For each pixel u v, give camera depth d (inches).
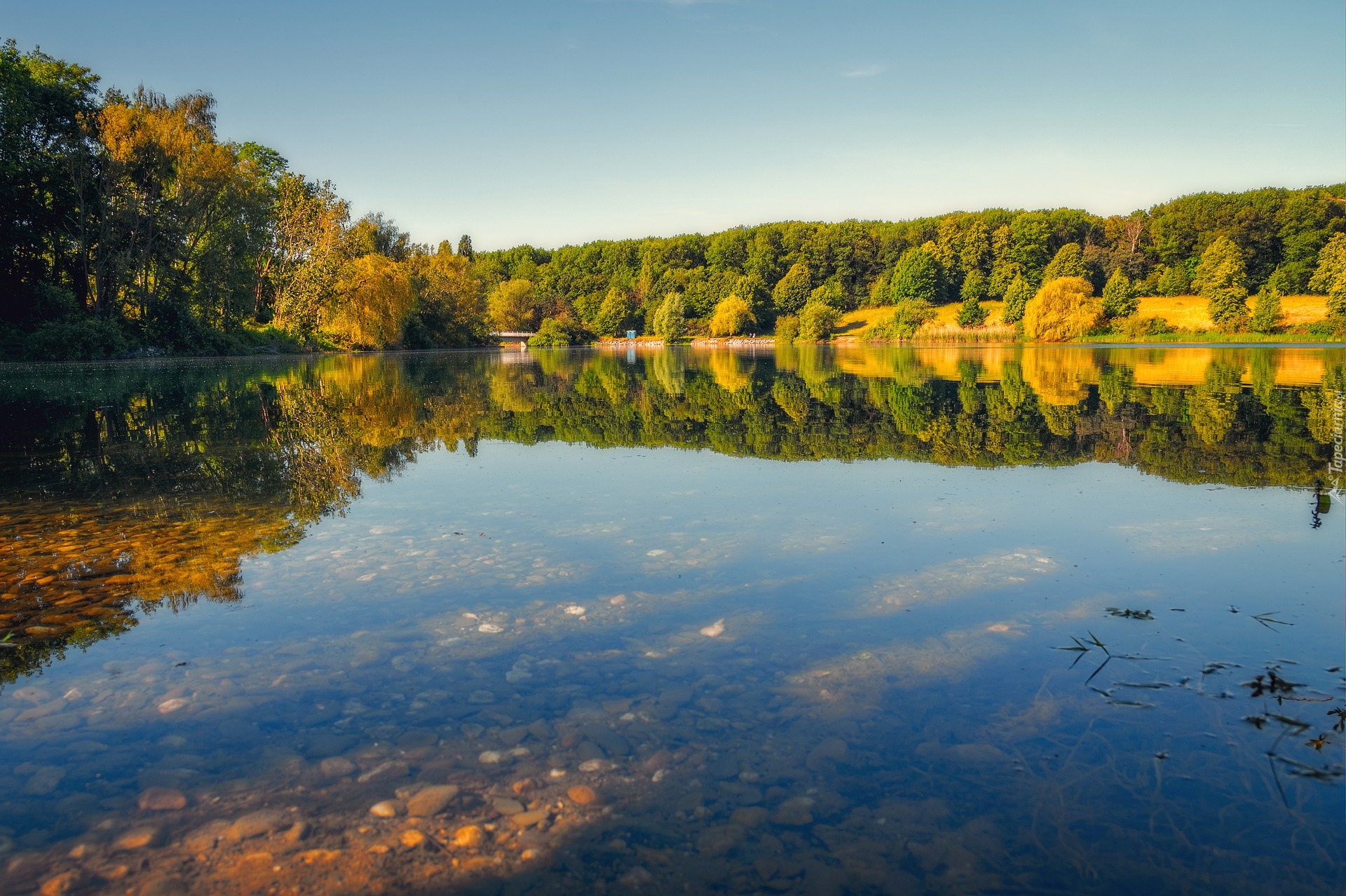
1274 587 160.2
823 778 97.3
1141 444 347.3
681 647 136.3
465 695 118.7
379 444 383.6
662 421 480.1
